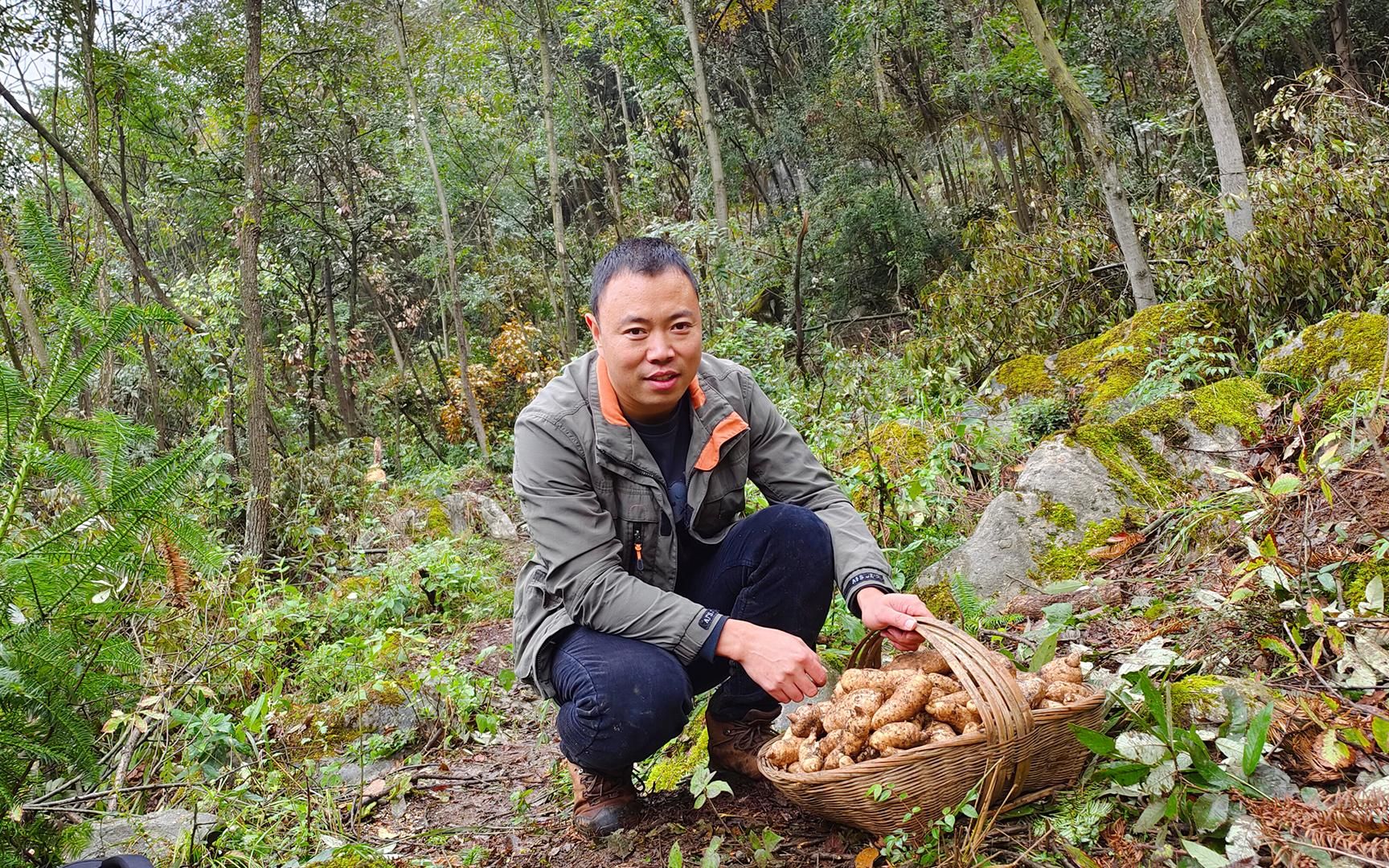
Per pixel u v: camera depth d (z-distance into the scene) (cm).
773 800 231
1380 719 180
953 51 1672
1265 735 177
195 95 1436
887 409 614
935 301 944
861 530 229
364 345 1670
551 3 1827
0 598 200
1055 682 204
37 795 241
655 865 216
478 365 1748
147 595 349
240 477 869
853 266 1591
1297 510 298
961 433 470
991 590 339
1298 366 423
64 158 834
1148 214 861
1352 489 293
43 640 201
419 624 552
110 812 284
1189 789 182
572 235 2178
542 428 220
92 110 1078
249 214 781
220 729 299
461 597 591
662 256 206
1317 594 250
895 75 1861
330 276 1589
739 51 2119
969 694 187
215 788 310
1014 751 184
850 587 216
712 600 232
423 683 379
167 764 309
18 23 1009
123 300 213
